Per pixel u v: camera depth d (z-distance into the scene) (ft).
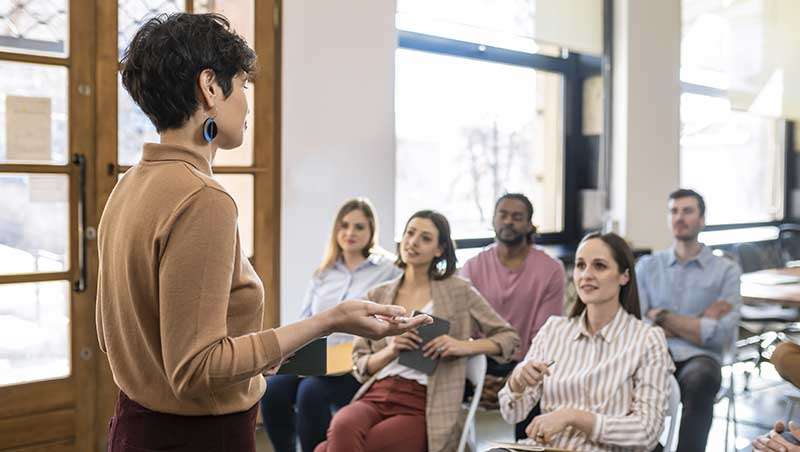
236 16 13.44
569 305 19.47
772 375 18.88
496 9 18.49
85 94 11.95
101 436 12.22
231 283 4.32
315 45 14.74
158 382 4.39
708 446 13.84
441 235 11.28
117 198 4.58
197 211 4.11
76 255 11.92
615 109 21.26
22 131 11.48
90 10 11.93
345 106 15.28
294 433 12.13
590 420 8.20
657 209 22.22
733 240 24.99
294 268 14.67
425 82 17.88
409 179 17.79
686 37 23.54
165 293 4.04
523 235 13.48
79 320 11.97
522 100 20.10
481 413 16.08
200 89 4.40
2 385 11.43
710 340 12.97
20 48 11.42
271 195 13.98
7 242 11.42
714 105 24.76
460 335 11.10
